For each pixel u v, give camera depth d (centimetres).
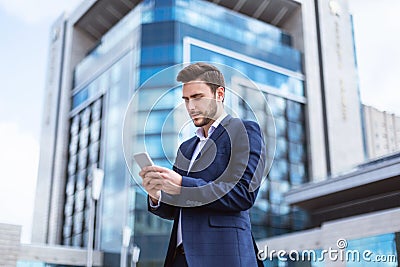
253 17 3350
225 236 140
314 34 3328
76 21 3569
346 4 3525
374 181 1886
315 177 2895
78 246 2827
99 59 3147
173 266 148
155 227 2339
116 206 2530
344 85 3278
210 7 2802
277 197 2686
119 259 2367
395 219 1360
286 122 2972
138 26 2736
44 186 3272
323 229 1597
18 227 1855
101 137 2903
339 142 3109
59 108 3462
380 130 2514
